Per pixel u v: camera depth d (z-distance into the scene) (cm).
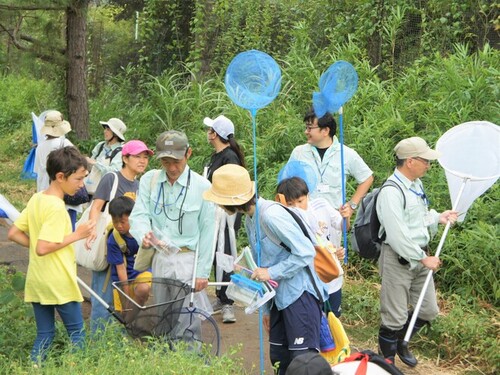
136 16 1678
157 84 1315
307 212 513
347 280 790
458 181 593
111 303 582
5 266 813
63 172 501
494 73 925
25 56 1325
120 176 630
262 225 486
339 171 631
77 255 580
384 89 1056
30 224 507
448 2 1102
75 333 520
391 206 559
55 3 1259
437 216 584
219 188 484
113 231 563
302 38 1216
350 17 1208
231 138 684
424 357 647
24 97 1841
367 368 351
